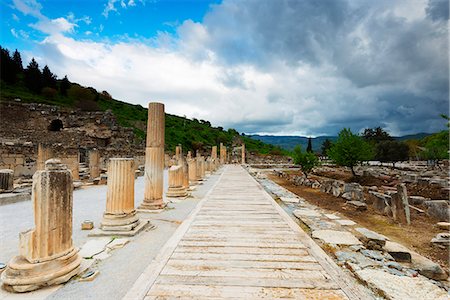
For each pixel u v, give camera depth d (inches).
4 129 1164.5
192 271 162.7
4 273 142.2
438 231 348.8
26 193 420.5
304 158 1045.2
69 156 795.4
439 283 194.5
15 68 2250.2
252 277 155.6
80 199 426.9
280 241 219.0
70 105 2182.6
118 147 1307.8
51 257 146.2
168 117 3137.3
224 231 247.6
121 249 202.2
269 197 448.1
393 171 1063.0
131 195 254.1
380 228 363.9
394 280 157.6
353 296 136.9
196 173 663.8
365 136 2775.6
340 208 492.7
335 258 197.0
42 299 131.1
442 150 1202.0
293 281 151.3
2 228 252.8
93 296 135.3
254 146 2967.5
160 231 252.5
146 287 142.2
